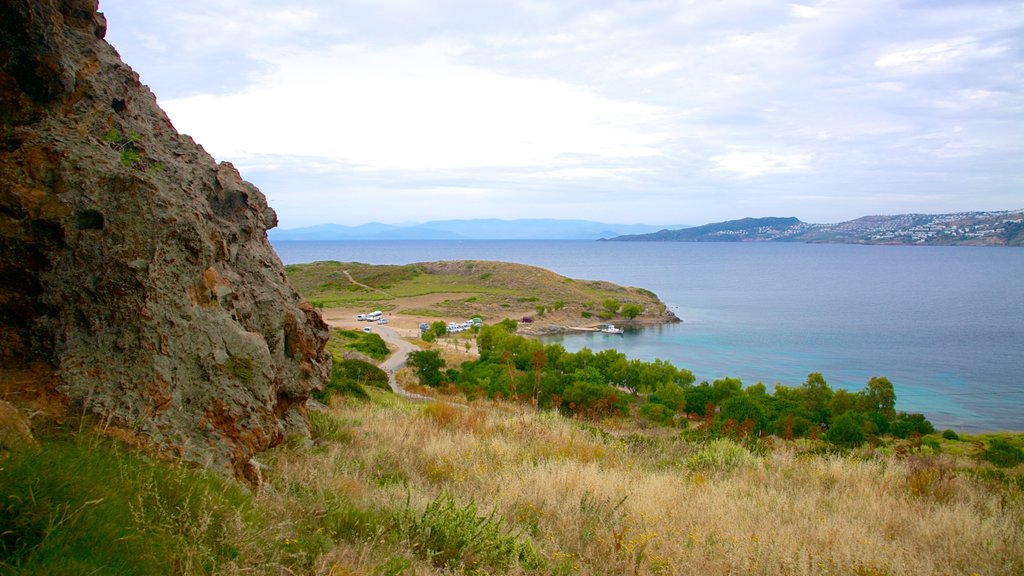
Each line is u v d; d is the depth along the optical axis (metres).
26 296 4.83
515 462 9.16
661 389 49.94
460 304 143.12
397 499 6.29
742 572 5.19
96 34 7.45
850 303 197.88
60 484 3.48
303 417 9.11
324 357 9.58
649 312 154.50
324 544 4.56
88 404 4.71
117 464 4.12
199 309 5.90
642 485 8.08
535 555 5.27
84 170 5.14
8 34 5.58
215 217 7.88
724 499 7.57
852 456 11.31
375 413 12.88
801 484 9.08
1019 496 8.48
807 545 5.90
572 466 8.62
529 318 133.12
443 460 8.77
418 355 47.94
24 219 4.83
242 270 8.27
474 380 45.00
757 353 108.62
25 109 5.74
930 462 10.82
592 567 5.21
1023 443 42.25
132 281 5.15
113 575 3.09
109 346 5.05
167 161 7.21
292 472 6.50
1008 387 84.69
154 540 3.55
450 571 4.79
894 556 5.68
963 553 5.99
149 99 8.16
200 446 5.34
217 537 4.01
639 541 5.79
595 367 62.47
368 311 130.88
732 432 13.74
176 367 5.48
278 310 8.20
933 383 87.12
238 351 6.13
